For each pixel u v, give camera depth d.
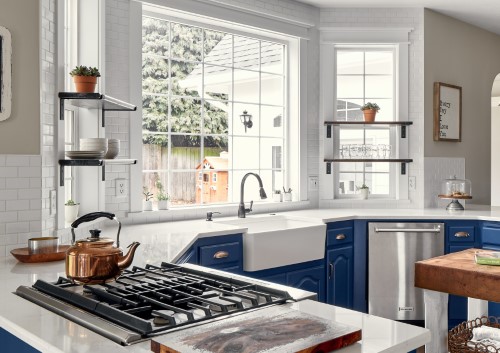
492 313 4.01
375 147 5.29
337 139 5.38
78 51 3.54
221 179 5.89
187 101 6.32
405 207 5.33
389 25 5.28
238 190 5.90
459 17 5.61
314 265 4.24
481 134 6.03
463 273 2.53
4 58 2.51
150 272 1.97
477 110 5.96
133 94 3.96
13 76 2.56
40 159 2.66
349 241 4.59
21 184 2.60
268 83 5.59
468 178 5.84
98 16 3.54
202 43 4.66
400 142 5.31
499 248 4.50
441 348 2.71
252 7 4.70
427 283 2.67
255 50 5.14
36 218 2.65
